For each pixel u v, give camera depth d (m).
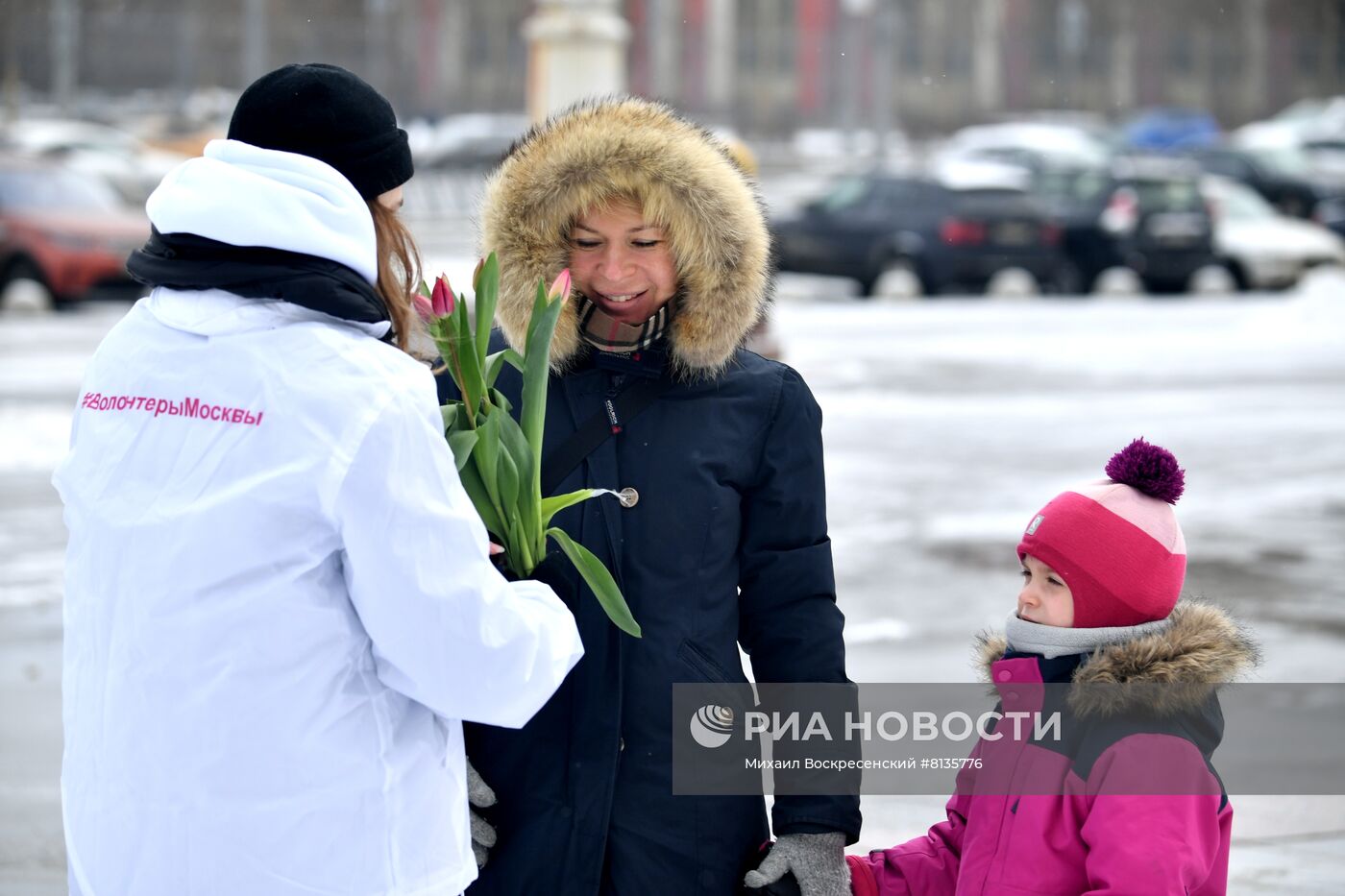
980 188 32.94
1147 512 3.91
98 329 24.66
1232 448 16.53
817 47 76.94
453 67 79.12
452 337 3.73
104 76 66.00
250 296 3.31
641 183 4.00
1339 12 87.56
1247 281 34.62
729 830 4.09
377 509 3.23
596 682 3.99
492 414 3.79
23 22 64.69
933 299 32.84
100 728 3.33
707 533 4.09
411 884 3.41
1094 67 84.19
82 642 3.39
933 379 21.06
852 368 21.89
